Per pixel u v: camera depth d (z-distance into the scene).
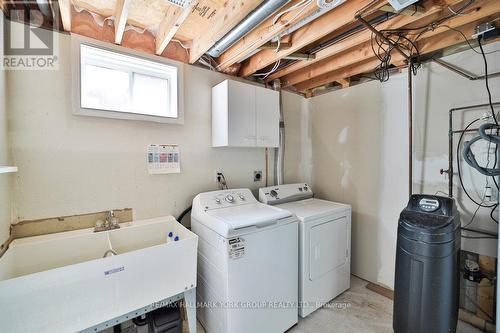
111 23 1.71
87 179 1.62
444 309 1.39
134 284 1.26
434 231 1.41
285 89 2.89
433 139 1.97
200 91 2.16
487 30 1.51
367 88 2.43
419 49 1.88
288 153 2.95
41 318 1.02
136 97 1.91
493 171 1.38
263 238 1.61
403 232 1.54
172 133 2.00
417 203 1.61
